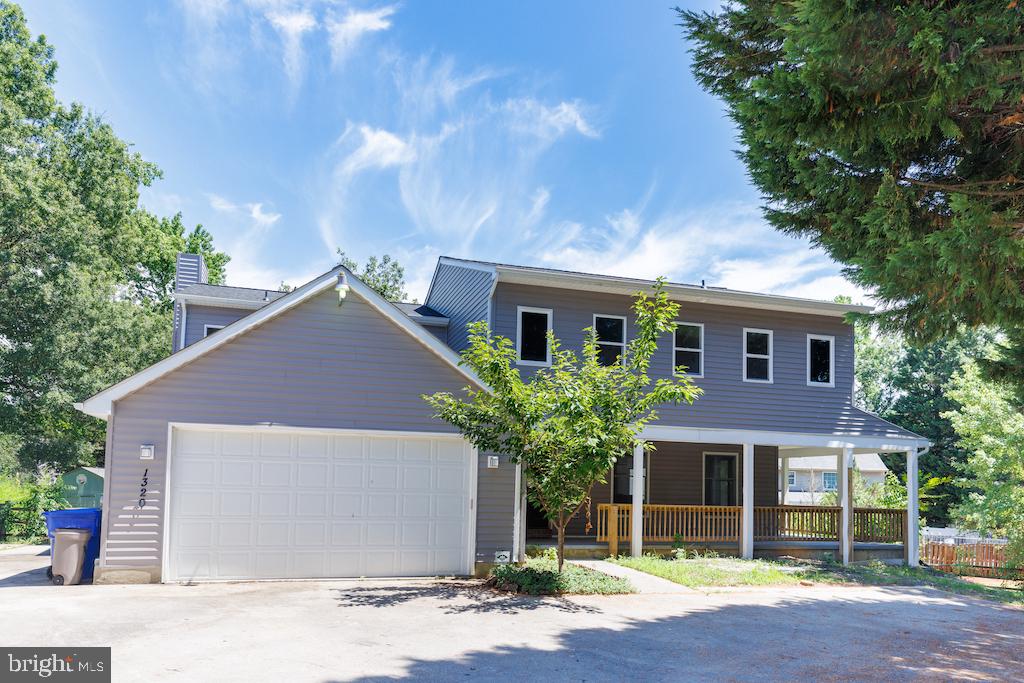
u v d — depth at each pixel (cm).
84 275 2628
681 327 1812
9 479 2619
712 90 1012
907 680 748
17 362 2495
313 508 1239
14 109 2728
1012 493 2031
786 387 1884
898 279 729
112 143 3278
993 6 588
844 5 596
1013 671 809
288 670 680
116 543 1143
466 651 781
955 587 1531
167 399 1179
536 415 1121
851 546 1825
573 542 1725
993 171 822
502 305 1686
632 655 800
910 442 1912
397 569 1270
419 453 1304
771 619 1055
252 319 1210
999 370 1311
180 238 4494
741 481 2075
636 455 1678
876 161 852
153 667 677
